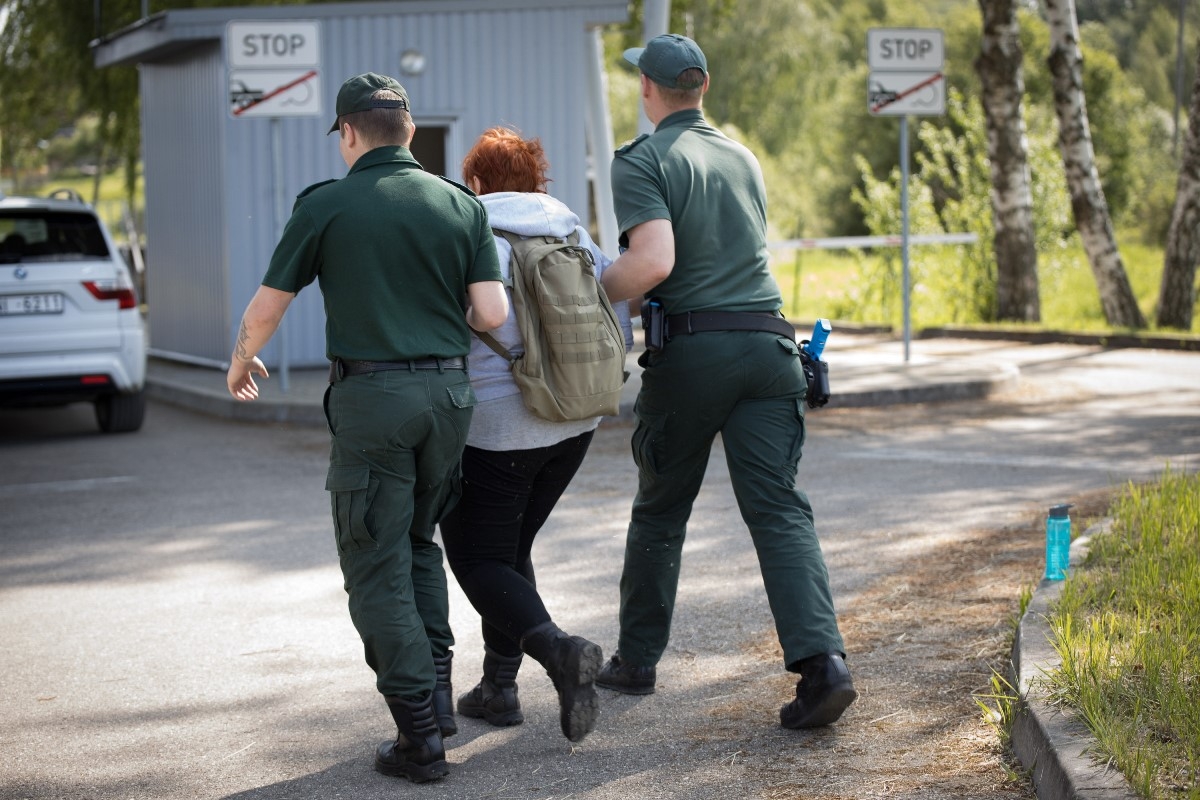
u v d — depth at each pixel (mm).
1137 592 6430
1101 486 10852
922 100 18125
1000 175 25578
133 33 21609
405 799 5168
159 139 22844
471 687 6496
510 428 5516
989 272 27000
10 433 15875
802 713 5602
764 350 5699
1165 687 5086
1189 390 16844
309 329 20016
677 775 5289
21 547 9883
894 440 13570
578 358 5445
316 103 16156
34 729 6078
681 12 36844
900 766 5242
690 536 9633
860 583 8109
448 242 5223
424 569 5645
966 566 8383
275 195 16375
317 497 11508
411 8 19828
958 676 6281
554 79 20219
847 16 72125
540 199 5727
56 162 85000
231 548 9688
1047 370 19125
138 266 35750
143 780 5445
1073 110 24031
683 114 5973
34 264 14500
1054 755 4684
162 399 18750
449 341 5258
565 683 5180
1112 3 79625
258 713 6227
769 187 60625
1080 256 35875
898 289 28391
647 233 5543
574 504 10945
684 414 5762
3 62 33031
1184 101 71562
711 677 6520
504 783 5293
